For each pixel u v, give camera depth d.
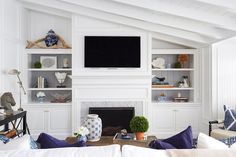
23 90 5.48
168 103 5.61
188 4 3.78
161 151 1.40
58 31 5.98
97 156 1.32
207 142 1.72
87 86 5.39
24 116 4.62
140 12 4.58
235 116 4.36
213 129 4.48
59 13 5.55
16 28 5.33
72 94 5.40
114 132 5.37
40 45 5.89
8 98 4.46
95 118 3.70
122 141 3.34
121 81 5.39
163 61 5.89
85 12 5.11
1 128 4.64
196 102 5.67
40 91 6.04
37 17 5.99
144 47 5.43
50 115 5.51
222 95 5.22
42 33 5.98
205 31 4.58
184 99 5.81
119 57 5.40
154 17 4.59
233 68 5.24
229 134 4.06
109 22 5.38
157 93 6.09
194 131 5.64
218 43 5.20
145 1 3.93
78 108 5.39
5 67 4.80
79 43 5.39
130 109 5.38
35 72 6.05
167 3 3.91
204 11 3.92
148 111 5.41
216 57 5.23
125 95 5.41
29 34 5.95
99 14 5.14
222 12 3.82
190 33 5.19
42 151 1.37
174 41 5.65
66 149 1.40
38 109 5.52
